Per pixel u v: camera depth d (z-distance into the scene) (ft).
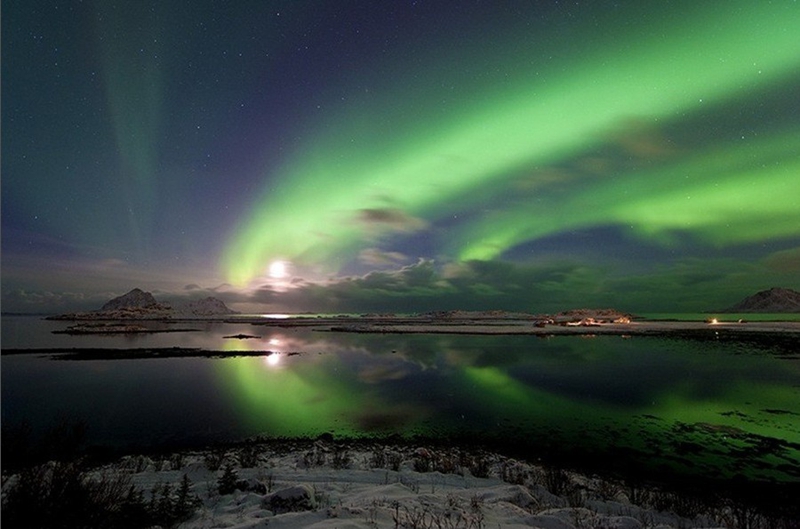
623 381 80.53
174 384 80.12
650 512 23.91
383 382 81.05
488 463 34.81
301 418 54.44
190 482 24.70
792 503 29.19
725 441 43.83
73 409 60.39
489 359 117.50
